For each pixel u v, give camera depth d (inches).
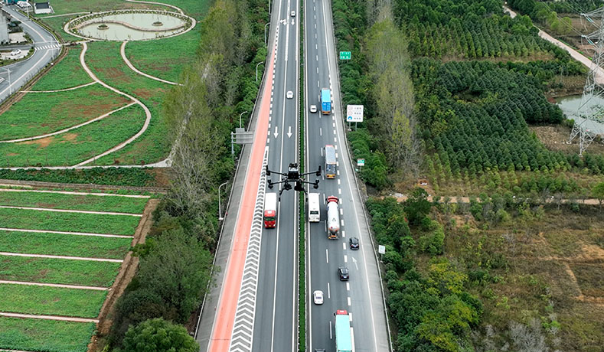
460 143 6993.1
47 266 5255.9
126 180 6432.1
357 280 4982.8
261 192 6067.9
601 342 4512.8
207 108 6382.9
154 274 4458.7
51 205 6072.8
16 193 6250.0
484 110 7731.3
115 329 4254.4
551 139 7475.4
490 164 6697.8
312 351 4311.0
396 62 7667.3
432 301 4542.3
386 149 6870.1
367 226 5625.0
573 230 5792.3
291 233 5531.5
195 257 4574.3
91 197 6215.6
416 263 5226.4
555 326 4596.5
